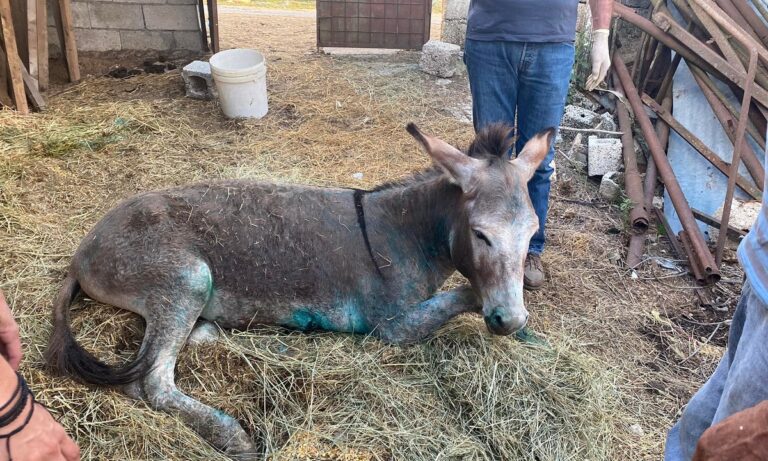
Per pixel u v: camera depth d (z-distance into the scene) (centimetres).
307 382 272
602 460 263
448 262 296
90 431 236
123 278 272
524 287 371
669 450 196
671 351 344
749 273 147
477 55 343
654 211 469
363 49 790
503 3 321
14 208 387
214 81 564
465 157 263
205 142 516
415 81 682
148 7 702
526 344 311
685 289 397
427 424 263
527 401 278
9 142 481
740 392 146
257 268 285
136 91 620
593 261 414
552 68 335
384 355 290
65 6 615
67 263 337
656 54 567
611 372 317
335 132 552
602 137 534
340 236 291
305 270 288
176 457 236
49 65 669
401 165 499
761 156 479
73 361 250
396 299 292
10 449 113
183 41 729
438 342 295
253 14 1006
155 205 284
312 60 733
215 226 284
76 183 434
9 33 519
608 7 334
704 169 491
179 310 266
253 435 259
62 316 270
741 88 487
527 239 252
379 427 259
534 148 278
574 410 279
